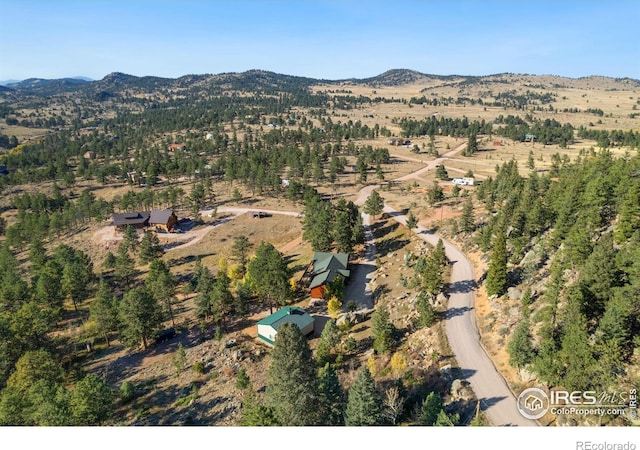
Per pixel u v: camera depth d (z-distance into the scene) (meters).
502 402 45.44
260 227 126.00
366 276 90.00
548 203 84.50
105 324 73.25
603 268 47.72
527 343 47.94
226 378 61.22
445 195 140.12
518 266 72.50
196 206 134.50
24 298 85.12
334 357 61.91
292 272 88.88
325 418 43.06
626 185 66.62
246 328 75.81
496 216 91.12
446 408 45.53
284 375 41.66
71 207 142.75
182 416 53.75
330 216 106.88
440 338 58.97
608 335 41.62
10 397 50.16
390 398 44.12
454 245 94.69
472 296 70.81
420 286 76.06
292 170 179.38
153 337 72.81
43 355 59.19
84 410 47.84
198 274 92.19
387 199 141.88
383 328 61.06
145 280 93.19
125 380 63.88
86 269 95.69
